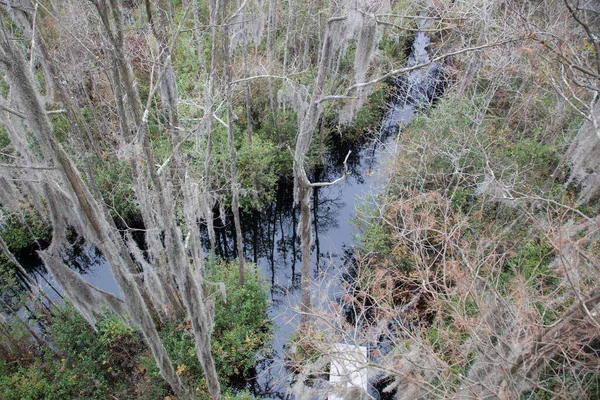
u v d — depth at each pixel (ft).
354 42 70.18
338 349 32.01
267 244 66.54
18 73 18.93
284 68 57.88
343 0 29.76
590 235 27.07
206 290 41.57
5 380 37.93
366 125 71.61
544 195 44.57
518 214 46.03
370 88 34.73
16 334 41.04
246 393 39.96
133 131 33.81
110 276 56.75
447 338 29.86
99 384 38.93
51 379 39.60
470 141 48.32
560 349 25.54
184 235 48.16
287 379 42.88
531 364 24.50
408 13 60.80
